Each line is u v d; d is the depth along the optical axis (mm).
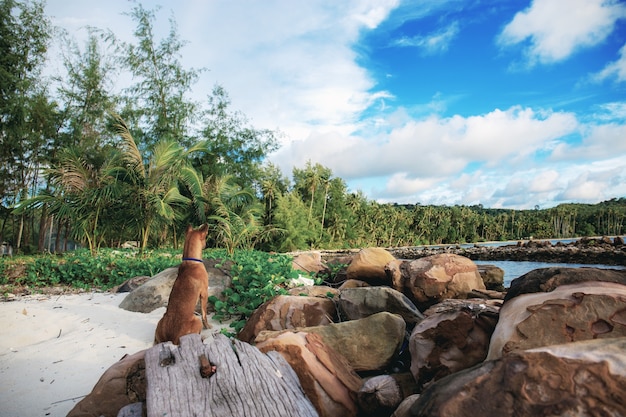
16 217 18688
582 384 1177
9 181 17156
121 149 13602
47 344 4098
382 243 78125
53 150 18188
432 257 5262
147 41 20578
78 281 8734
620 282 2223
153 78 21172
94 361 3631
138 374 2266
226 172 22875
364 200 72812
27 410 2723
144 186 13430
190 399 1696
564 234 114375
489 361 1408
